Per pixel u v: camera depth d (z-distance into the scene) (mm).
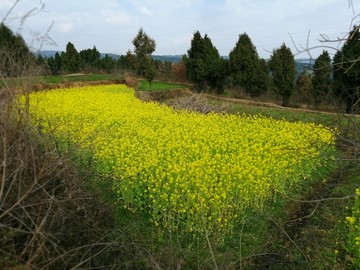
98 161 10945
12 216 4074
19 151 4391
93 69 55375
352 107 4875
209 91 45312
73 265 4469
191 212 7699
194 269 6320
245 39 41500
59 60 54812
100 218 5598
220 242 7656
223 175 10023
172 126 17844
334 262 7082
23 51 4344
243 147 14312
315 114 25609
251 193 9484
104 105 23406
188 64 46812
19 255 4121
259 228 8570
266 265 6988
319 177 12727
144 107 24016
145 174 9859
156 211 8328
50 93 28484
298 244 7816
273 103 38281
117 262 4828
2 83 4371
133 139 14188
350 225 7672
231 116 20938
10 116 4578
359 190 8609
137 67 56469
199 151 13148
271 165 11117
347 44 4270
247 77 40812
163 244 7395
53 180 5059
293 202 10391
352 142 4934
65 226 4664
